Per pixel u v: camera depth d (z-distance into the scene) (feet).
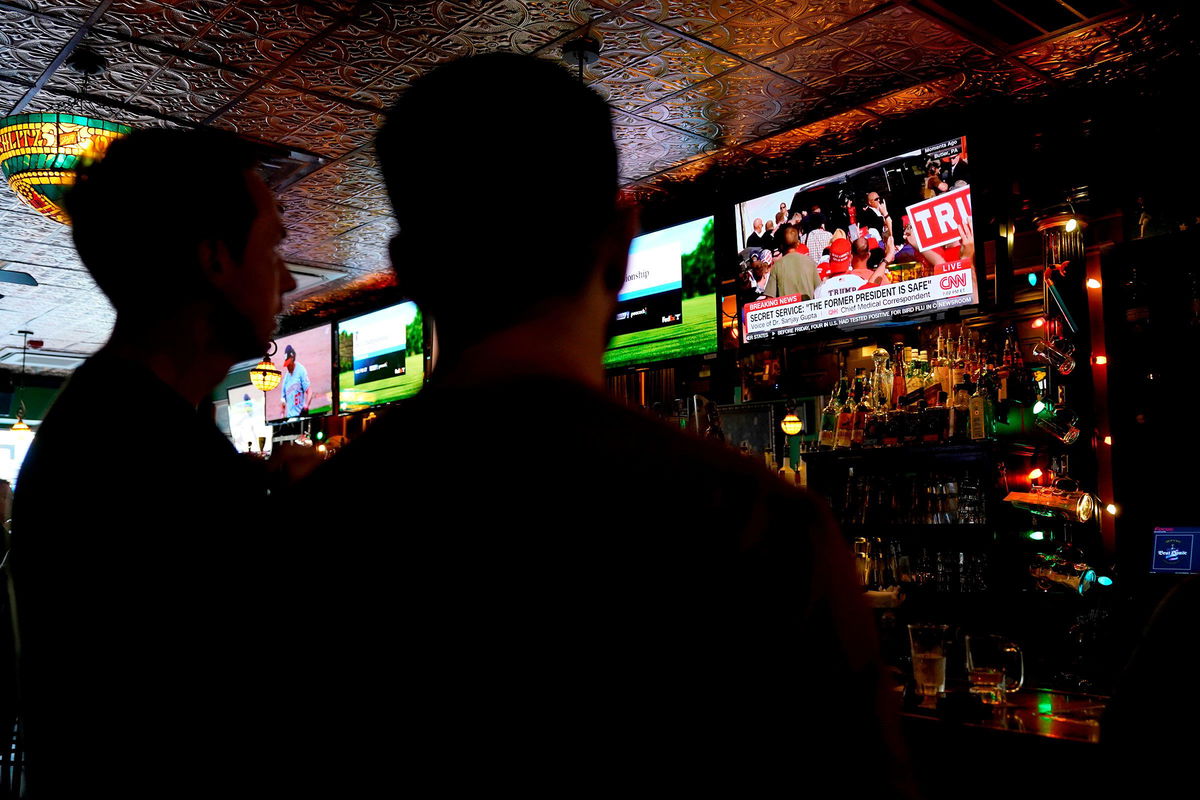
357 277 22.39
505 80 2.21
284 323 27.20
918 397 12.65
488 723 1.82
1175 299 10.95
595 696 1.78
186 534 3.73
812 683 1.76
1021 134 13.17
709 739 1.74
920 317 12.57
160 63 11.88
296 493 2.28
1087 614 10.93
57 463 3.94
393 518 2.02
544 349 2.15
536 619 1.83
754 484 1.91
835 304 13.42
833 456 12.92
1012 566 11.34
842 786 1.76
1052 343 11.71
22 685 3.74
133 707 3.05
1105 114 12.62
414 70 12.10
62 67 11.93
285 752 2.00
